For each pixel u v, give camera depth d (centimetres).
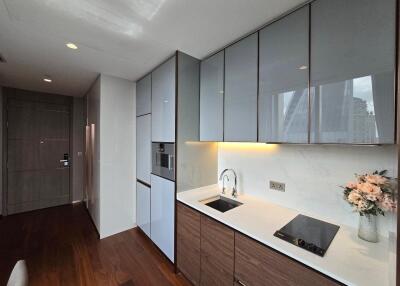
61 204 418
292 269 110
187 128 213
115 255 239
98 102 279
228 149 234
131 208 304
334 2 117
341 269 96
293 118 135
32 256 236
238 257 141
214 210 171
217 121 198
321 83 122
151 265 221
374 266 99
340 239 125
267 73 152
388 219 124
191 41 181
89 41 182
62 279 198
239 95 175
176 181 208
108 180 281
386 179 117
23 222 331
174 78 206
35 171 389
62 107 415
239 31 165
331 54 118
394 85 95
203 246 172
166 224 225
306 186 164
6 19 149
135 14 144
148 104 264
